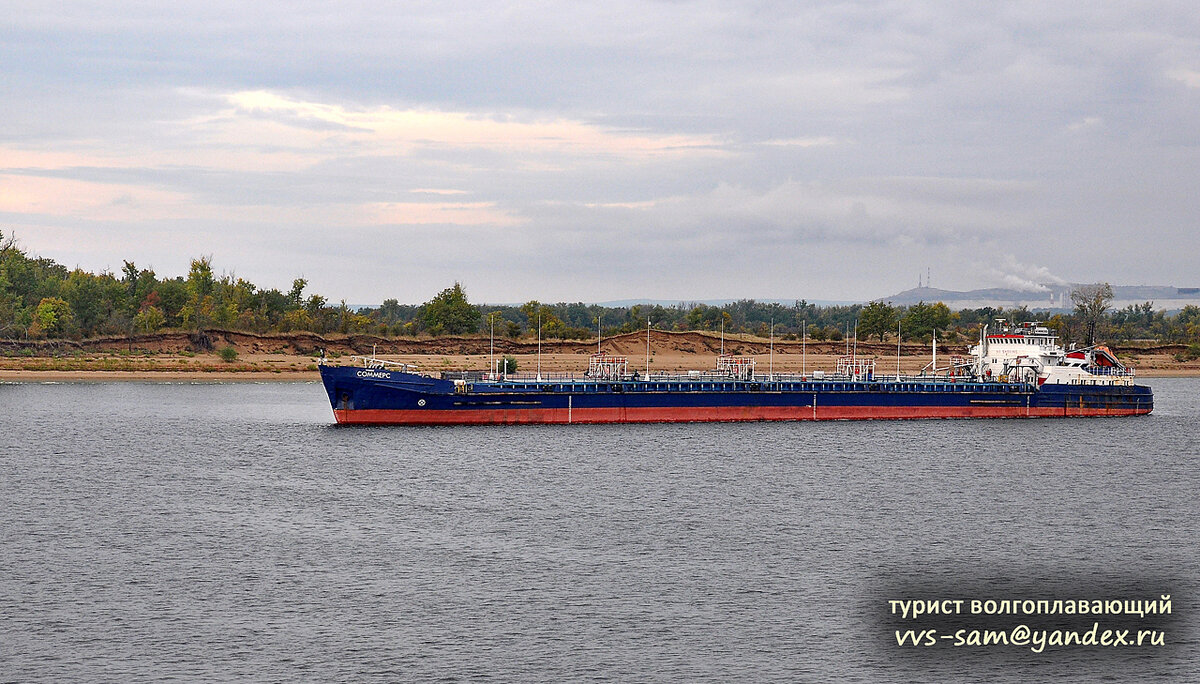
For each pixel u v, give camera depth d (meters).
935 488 108.69
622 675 57.91
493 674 57.66
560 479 109.19
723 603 69.31
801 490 105.88
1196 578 77.06
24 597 68.81
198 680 56.47
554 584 72.44
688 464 119.44
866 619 67.31
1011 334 173.38
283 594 69.81
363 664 58.72
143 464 120.12
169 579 72.88
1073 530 91.12
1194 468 125.38
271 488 104.88
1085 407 171.50
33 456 126.62
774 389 156.00
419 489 103.81
